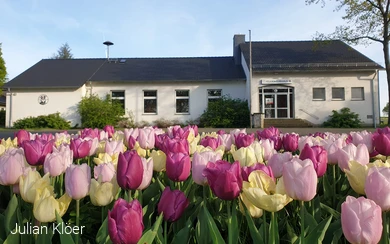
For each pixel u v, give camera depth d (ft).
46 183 4.74
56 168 5.89
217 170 4.47
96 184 4.91
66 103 81.20
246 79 81.87
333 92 79.05
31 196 4.63
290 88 79.82
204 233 4.79
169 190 4.74
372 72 77.61
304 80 79.00
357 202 3.44
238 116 76.95
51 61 97.55
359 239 3.32
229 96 82.48
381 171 4.17
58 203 4.37
